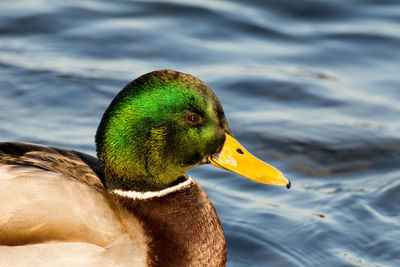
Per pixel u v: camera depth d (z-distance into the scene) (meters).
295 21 16.42
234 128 12.85
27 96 13.39
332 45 15.66
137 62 14.66
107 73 14.24
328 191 11.28
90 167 8.64
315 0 17.09
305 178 11.69
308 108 13.60
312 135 12.73
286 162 12.07
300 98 13.88
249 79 14.28
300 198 11.09
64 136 12.29
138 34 15.58
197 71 14.45
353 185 11.48
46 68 14.24
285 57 15.17
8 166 7.95
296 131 12.83
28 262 7.61
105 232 7.81
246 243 9.98
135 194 8.40
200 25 16.08
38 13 16.06
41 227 7.68
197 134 8.28
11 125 12.48
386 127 13.04
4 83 13.65
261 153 12.26
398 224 10.43
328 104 13.72
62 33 15.48
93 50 14.98
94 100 13.45
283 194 11.19
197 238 8.60
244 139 12.59
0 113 12.80
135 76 14.17
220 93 13.88
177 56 14.93
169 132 8.20
